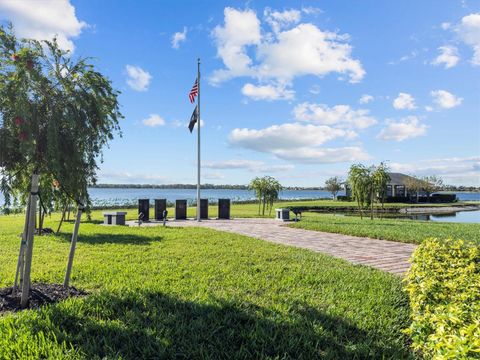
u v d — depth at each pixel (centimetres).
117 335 378
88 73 507
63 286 554
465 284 354
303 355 349
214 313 445
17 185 517
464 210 4553
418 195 6456
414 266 457
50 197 582
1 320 402
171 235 1269
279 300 510
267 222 2020
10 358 327
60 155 473
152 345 361
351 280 641
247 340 375
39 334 365
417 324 312
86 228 1527
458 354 188
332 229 1497
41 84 470
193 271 690
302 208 3972
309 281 631
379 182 2133
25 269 470
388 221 2052
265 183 2694
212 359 338
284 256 873
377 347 370
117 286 567
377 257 915
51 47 486
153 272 677
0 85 452
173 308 463
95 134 520
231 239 1183
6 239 1148
